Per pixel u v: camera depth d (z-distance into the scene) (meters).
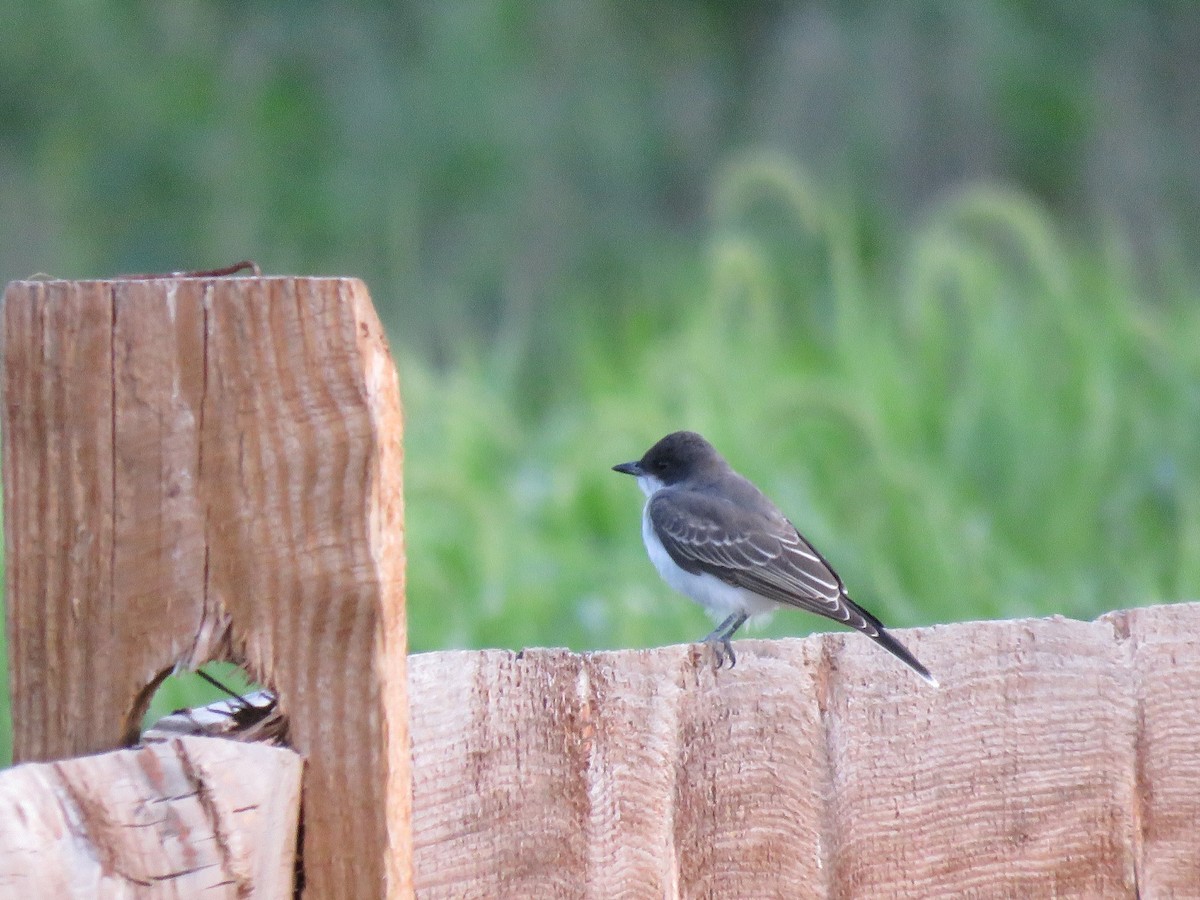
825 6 27.23
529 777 4.52
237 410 3.65
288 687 3.68
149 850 3.45
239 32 25.38
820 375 15.00
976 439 13.30
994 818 4.90
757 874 4.75
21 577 3.71
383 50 25.38
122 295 3.65
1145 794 4.98
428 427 13.76
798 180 14.80
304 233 23.81
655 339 16.86
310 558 3.66
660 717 4.67
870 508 11.65
